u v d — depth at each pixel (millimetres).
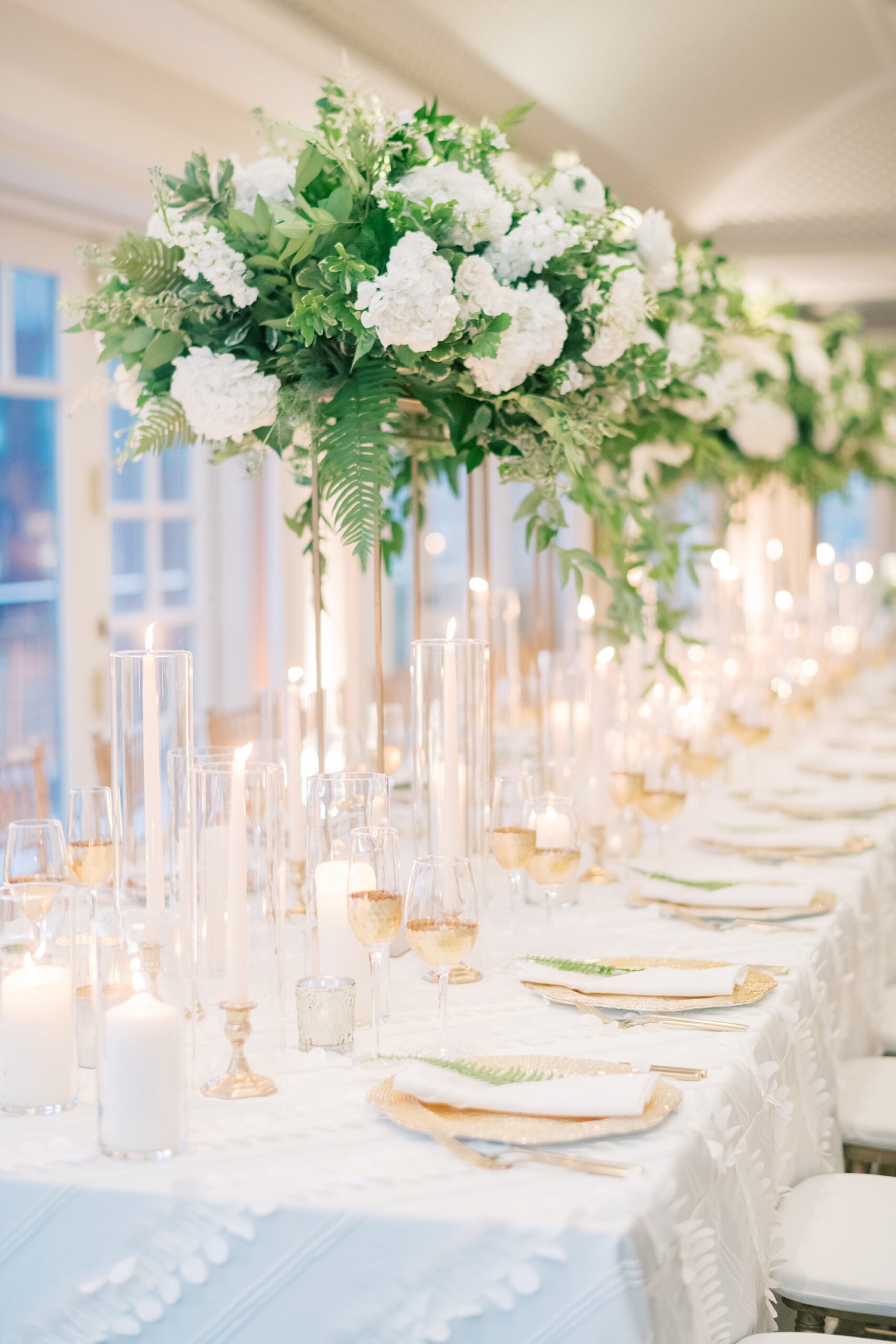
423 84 4000
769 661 4027
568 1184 1223
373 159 1920
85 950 1556
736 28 4855
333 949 1629
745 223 6578
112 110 3477
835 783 3281
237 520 5492
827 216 6461
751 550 5887
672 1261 1225
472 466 2205
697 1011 1688
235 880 1417
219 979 1475
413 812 1884
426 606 6523
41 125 3256
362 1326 1204
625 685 2461
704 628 3881
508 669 3125
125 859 1718
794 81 5594
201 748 2139
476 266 1908
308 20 3467
